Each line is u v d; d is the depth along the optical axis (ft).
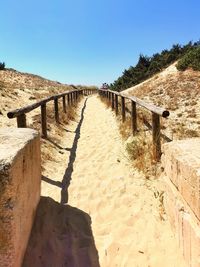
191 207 11.69
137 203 18.25
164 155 16.62
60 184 21.17
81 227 16.22
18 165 11.75
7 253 10.82
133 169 22.86
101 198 19.17
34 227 15.29
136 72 108.06
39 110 47.80
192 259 11.51
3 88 61.52
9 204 10.75
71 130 40.37
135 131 30.42
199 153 12.98
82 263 13.57
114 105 52.80
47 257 13.65
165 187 16.26
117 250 14.33
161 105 57.00
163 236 14.92
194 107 51.08
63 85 140.05
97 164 25.04
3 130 16.38
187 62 80.23
